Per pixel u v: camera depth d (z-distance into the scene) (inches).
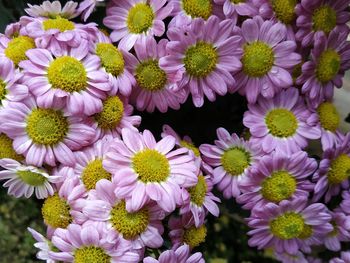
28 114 10.4
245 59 11.9
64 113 10.4
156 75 11.7
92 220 10.0
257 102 12.3
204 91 11.8
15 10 13.4
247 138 12.6
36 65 10.4
